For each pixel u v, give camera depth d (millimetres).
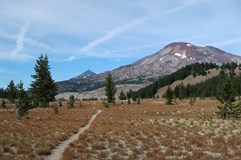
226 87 57250
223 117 56656
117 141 29531
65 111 69062
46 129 35000
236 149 26172
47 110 70125
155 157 22812
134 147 26969
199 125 44562
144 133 35281
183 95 147500
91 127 40062
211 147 26781
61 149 25172
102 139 30312
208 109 79812
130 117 57594
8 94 92000
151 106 93688
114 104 104000
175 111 74000
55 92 88812
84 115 59438
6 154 22078
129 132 35625
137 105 99938
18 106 46469
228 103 56594
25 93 50594
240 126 42656
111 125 43219
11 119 43312
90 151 24672
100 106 93312
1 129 31562
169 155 24172
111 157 22844
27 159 20531
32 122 42031
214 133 35188
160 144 28531
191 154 24359
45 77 86812
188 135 33281
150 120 52938
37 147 25062
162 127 41219
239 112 56469
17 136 29312
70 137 31812
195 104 103562
